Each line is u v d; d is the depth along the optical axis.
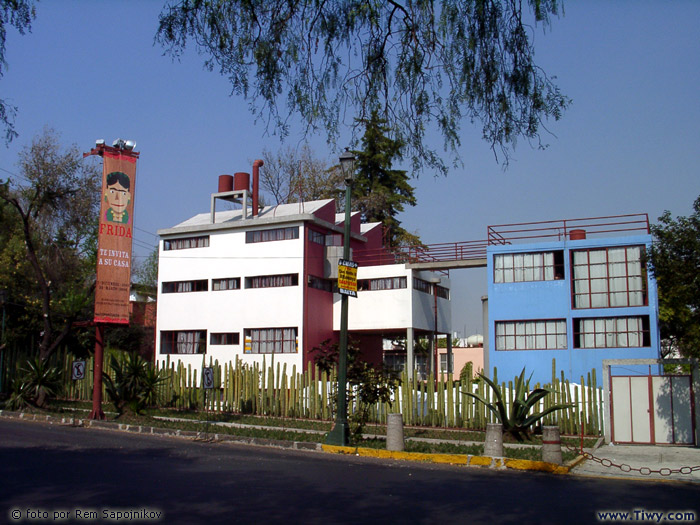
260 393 23.36
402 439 14.99
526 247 33.12
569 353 31.56
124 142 19.31
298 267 37.25
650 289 30.17
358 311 38.91
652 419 17.09
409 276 37.91
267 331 37.72
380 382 16.19
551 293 32.41
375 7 9.15
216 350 38.94
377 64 9.34
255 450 15.12
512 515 8.30
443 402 20.22
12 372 27.34
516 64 8.82
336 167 49.41
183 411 23.78
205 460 12.69
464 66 8.86
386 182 49.81
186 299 40.28
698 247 15.08
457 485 10.66
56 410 21.94
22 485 9.35
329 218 40.38
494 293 33.50
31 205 24.22
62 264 38.78
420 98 9.22
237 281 39.03
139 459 12.45
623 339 30.88
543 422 19.12
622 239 31.38
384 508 8.46
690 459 14.43
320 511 8.12
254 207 40.66
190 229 40.34
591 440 17.53
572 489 10.62
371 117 9.37
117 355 26.80
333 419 20.64
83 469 10.96
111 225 19.28
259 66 9.01
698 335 16.30
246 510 8.05
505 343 33.06
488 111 8.89
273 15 9.02
